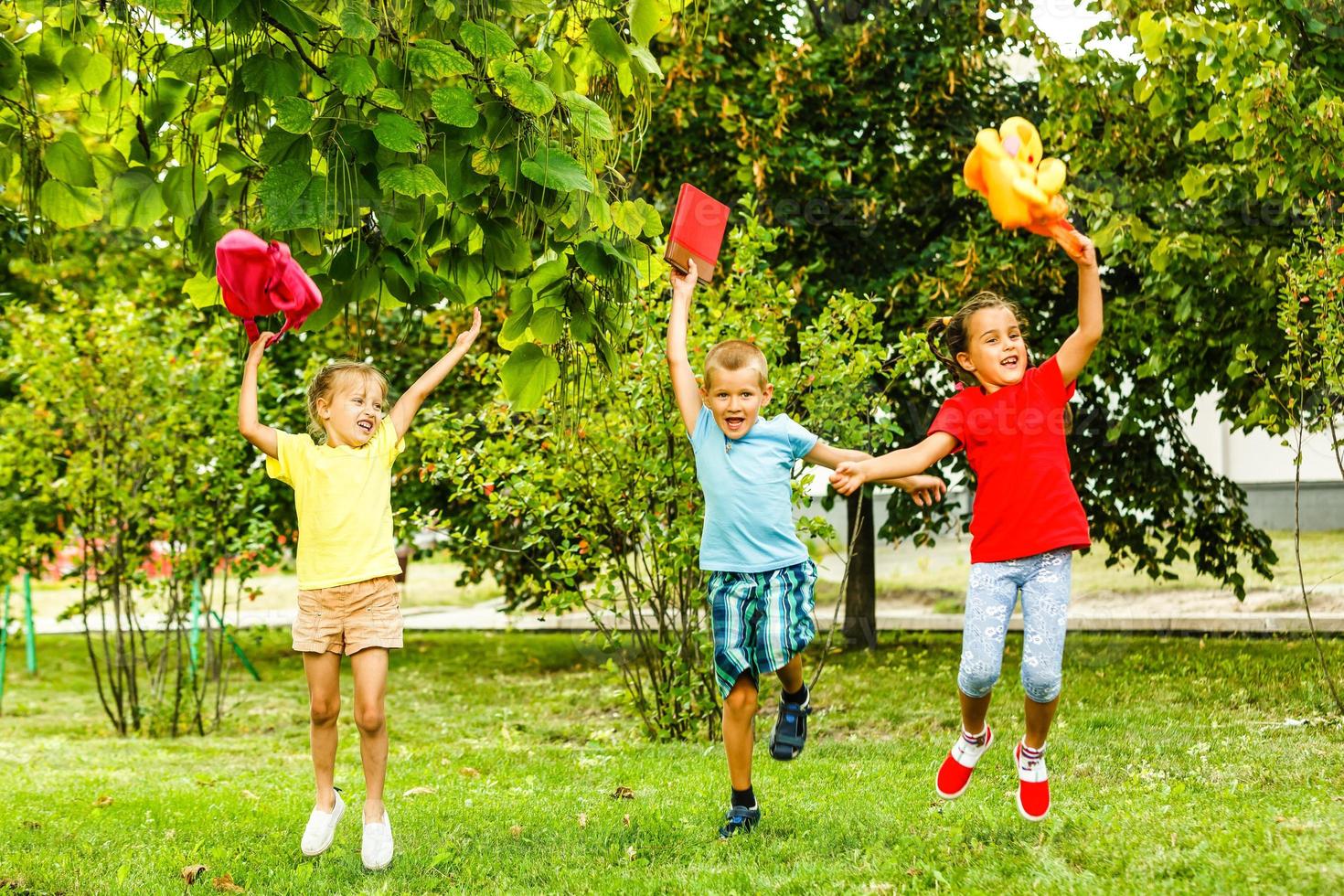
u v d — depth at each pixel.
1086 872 2.72
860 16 8.11
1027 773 3.14
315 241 3.03
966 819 3.38
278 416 7.46
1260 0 5.45
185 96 3.23
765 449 3.38
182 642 7.65
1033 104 8.28
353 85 2.79
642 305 5.44
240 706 8.70
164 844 3.67
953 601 12.71
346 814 4.03
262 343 3.24
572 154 3.17
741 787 3.46
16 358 7.51
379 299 3.36
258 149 2.95
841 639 8.67
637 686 6.13
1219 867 2.62
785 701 3.56
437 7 2.88
